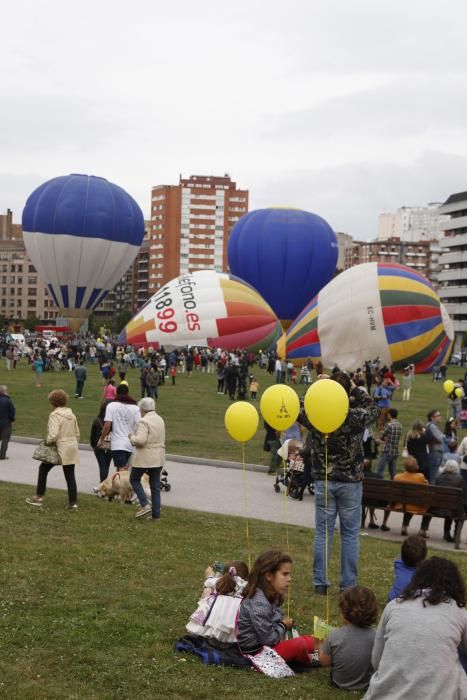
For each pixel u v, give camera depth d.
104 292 93.56
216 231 195.75
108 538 13.66
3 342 80.12
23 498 16.47
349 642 8.00
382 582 12.21
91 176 92.00
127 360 66.12
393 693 6.47
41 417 31.73
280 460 21.77
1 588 10.59
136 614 9.84
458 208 172.88
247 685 7.94
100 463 18.25
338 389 10.44
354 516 11.22
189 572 11.91
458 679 6.43
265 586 8.73
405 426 34.00
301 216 86.56
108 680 7.89
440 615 6.61
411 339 61.16
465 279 170.25
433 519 18.11
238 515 16.66
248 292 72.25
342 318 61.75
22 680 7.75
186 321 69.44
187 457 23.55
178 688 7.75
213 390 48.12
